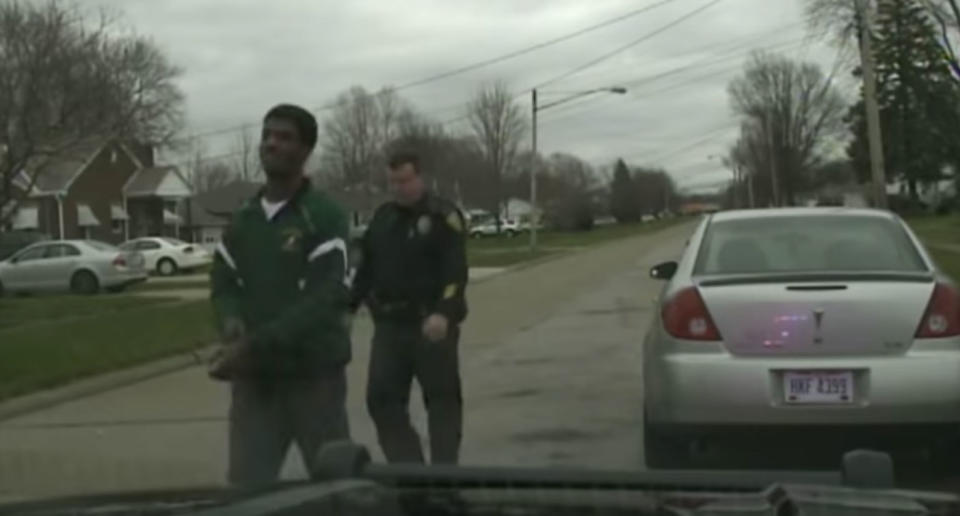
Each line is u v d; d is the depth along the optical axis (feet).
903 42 240.94
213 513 8.14
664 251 158.71
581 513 8.14
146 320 59.62
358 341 51.88
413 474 9.09
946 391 20.44
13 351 46.14
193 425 32.35
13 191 84.48
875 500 8.37
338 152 259.80
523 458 25.84
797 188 354.13
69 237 197.16
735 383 20.74
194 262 137.28
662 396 21.66
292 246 15.12
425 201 19.56
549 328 57.31
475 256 160.25
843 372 20.59
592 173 444.55
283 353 15.08
